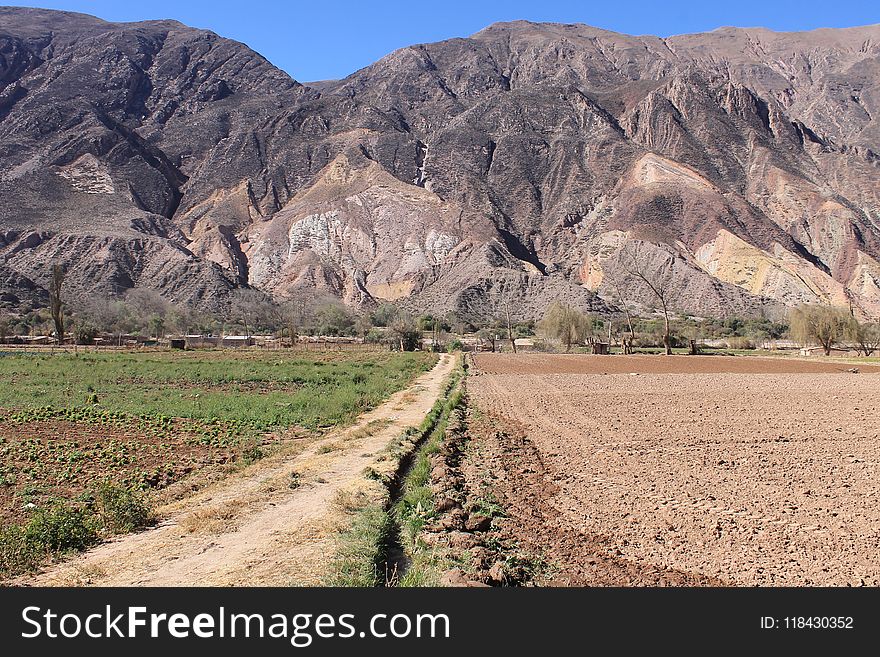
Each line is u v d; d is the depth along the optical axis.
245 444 20.53
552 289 170.88
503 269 186.62
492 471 16.06
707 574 9.29
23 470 16.48
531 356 84.44
